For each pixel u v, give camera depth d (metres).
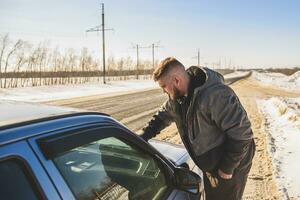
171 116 3.11
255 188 5.49
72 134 1.62
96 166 1.95
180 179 2.45
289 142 8.78
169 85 2.62
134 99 21.48
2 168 1.29
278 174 6.16
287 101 18.58
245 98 22.91
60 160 1.57
